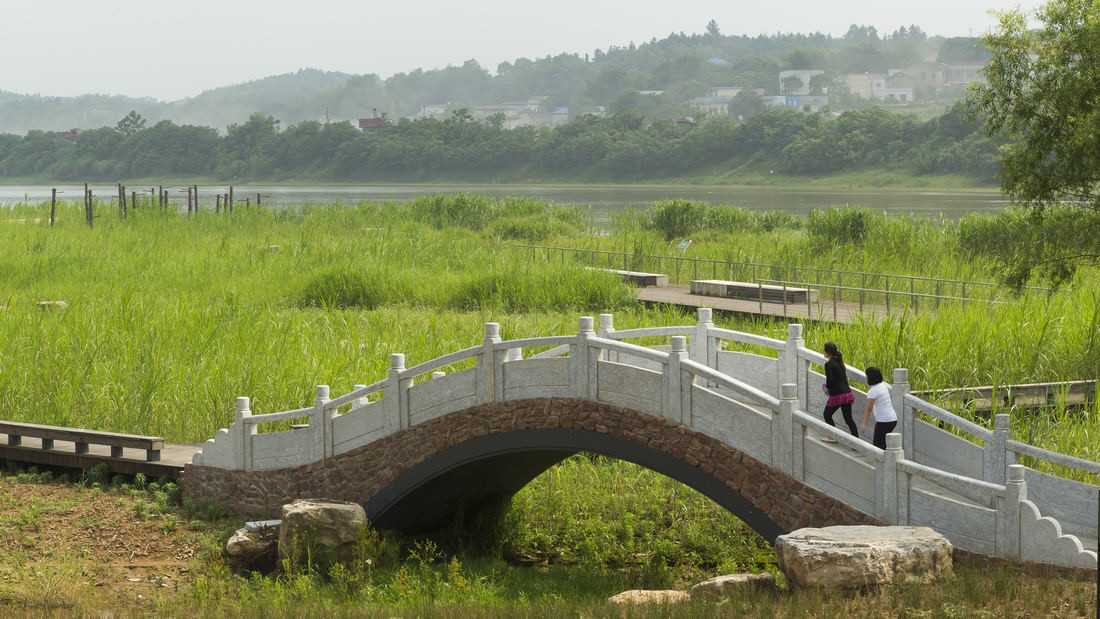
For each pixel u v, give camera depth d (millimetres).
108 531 21219
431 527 21953
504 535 21625
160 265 52281
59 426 26781
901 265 47031
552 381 18891
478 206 79375
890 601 12984
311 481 21562
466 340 32438
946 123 167375
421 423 20297
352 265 47750
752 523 16828
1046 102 29344
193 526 21469
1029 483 15680
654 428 17828
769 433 16625
